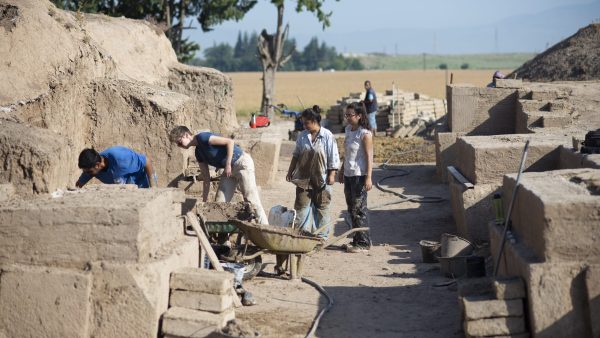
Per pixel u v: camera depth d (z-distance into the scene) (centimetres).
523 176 751
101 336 637
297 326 710
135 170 856
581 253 610
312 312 757
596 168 812
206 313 651
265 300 795
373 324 723
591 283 600
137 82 1298
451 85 1658
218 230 873
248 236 844
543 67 2609
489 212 1020
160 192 709
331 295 826
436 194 1508
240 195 1203
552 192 652
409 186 1645
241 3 3581
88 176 828
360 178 1045
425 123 2739
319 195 1052
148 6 3391
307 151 1038
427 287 852
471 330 626
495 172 1032
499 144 1049
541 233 621
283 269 906
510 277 643
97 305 636
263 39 3531
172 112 1180
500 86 1616
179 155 1188
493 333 625
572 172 763
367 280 898
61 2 3000
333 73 14662
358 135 1040
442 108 3147
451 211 1326
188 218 766
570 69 2512
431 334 690
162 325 641
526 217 677
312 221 1064
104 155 838
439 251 980
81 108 1162
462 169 1141
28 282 640
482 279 670
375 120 2758
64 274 636
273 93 3578
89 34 1377
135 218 634
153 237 670
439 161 1650
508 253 700
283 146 2191
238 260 838
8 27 1016
